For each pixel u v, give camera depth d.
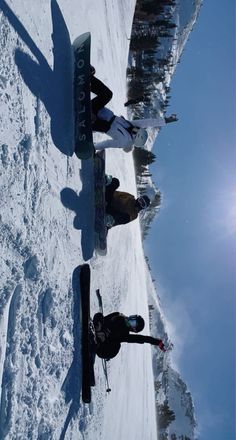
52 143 5.71
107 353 6.98
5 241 4.44
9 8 4.87
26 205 4.90
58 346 5.53
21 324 4.63
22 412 4.47
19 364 4.51
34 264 4.98
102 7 11.62
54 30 6.13
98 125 6.62
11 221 4.54
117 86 15.40
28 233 4.88
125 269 13.13
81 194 6.84
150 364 24.20
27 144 4.99
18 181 4.74
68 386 5.82
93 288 7.82
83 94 6.21
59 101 5.96
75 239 6.50
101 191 7.07
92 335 6.85
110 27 14.01
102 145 6.87
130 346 14.19
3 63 4.66
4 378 4.25
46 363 5.14
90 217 7.17
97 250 7.39
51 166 5.68
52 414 5.21
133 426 12.45
